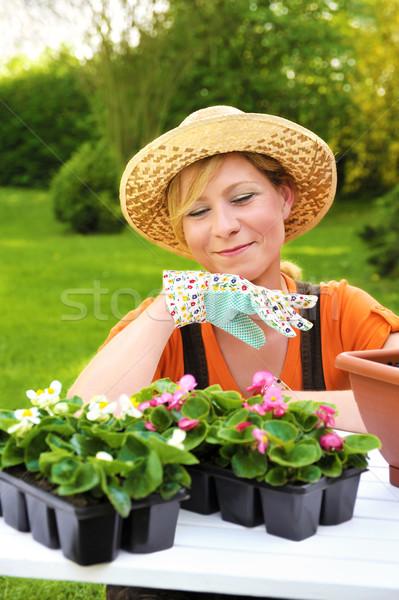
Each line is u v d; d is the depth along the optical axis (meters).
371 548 0.76
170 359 1.32
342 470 0.80
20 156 10.27
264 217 1.21
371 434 0.87
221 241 1.21
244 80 9.57
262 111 9.74
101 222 7.25
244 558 0.73
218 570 0.70
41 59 10.16
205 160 1.21
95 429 0.78
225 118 1.15
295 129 1.21
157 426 0.86
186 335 1.31
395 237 5.31
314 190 1.38
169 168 1.23
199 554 0.74
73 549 0.71
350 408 1.17
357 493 0.92
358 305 1.33
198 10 8.74
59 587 1.70
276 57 9.59
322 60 9.44
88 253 6.33
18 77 10.16
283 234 1.28
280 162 1.26
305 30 9.30
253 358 1.29
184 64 8.73
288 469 0.77
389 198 5.50
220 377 1.29
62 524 0.72
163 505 0.74
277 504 0.77
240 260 1.22
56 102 10.16
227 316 1.13
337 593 0.69
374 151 8.50
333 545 0.76
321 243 6.55
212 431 0.82
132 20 7.86
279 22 9.23
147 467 0.73
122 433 0.78
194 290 1.12
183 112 9.33
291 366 1.29
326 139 9.46
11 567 0.73
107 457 0.74
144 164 1.26
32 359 3.62
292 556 0.74
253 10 9.04
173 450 0.74
